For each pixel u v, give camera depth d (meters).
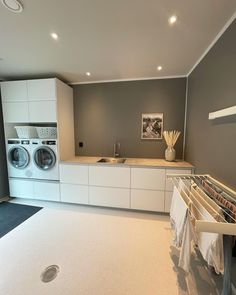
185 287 1.49
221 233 0.97
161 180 2.65
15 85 2.99
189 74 2.85
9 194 3.40
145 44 1.96
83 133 3.52
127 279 1.56
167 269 1.67
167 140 2.95
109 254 1.87
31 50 2.12
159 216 2.71
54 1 1.31
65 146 3.19
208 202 1.28
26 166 3.14
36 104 2.95
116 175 2.80
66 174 3.00
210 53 1.95
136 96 3.22
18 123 3.34
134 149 3.34
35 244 2.03
